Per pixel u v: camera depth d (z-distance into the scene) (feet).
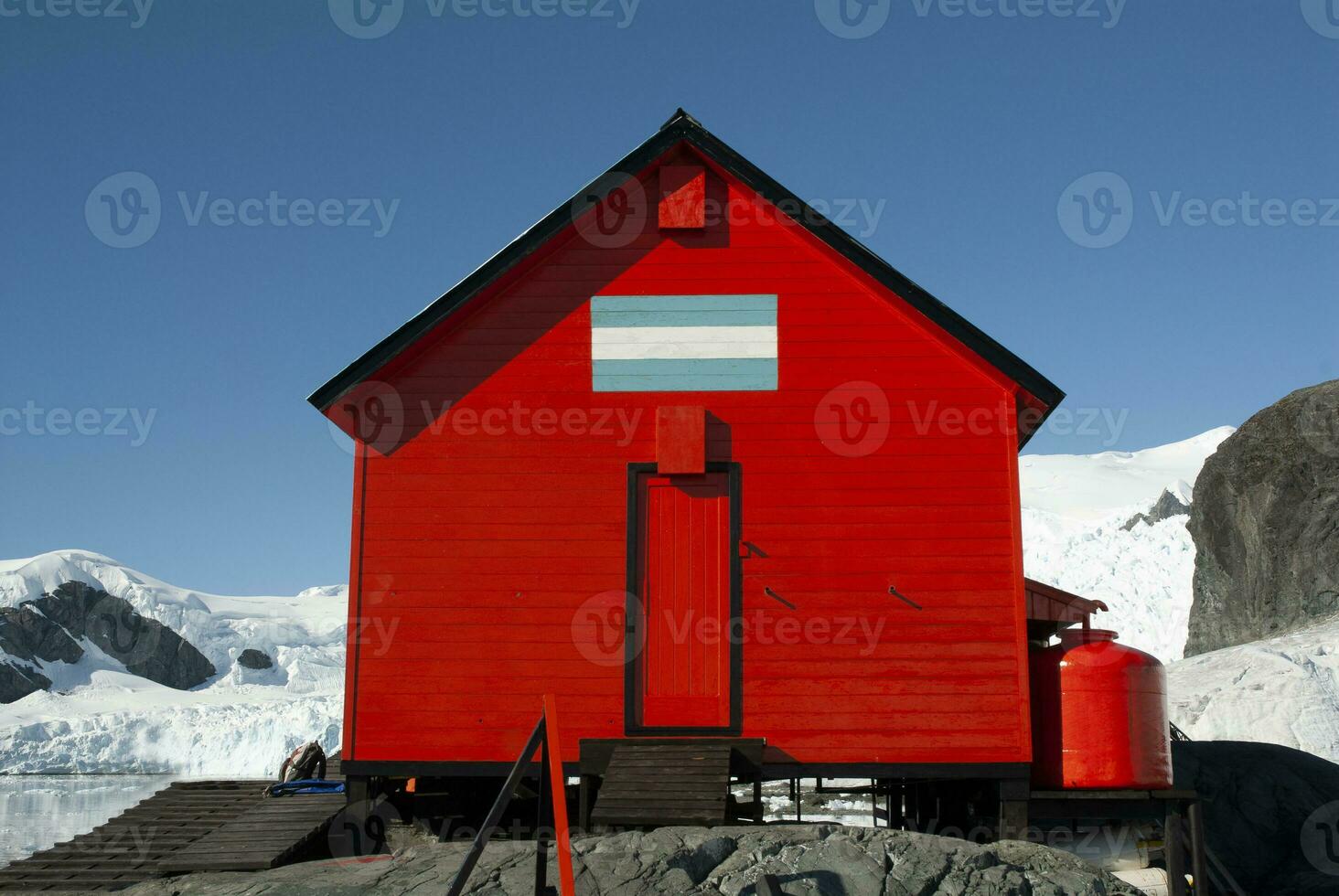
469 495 46.91
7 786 216.54
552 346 47.88
